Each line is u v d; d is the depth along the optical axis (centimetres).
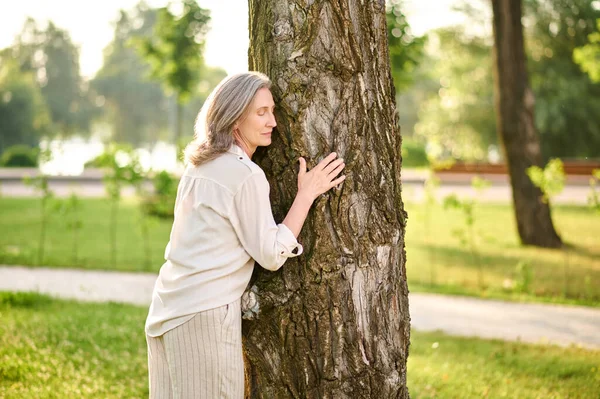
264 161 294
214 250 269
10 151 3244
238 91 274
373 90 291
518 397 452
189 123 7100
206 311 266
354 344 290
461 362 550
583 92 3038
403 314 305
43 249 1166
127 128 7600
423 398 447
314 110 284
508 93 1253
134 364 510
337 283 286
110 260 1076
